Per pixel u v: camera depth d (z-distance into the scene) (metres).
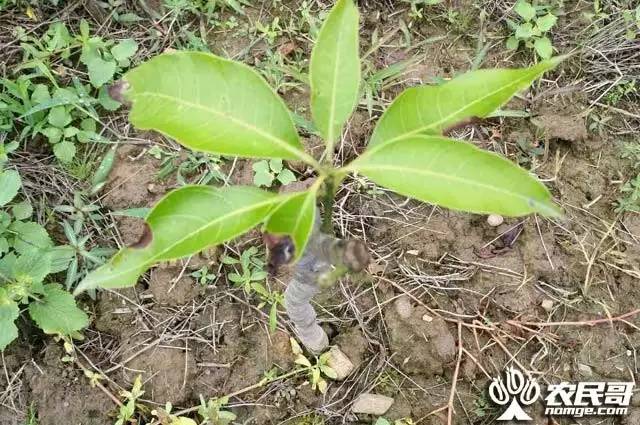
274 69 0.94
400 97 0.45
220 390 0.80
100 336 0.82
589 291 0.87
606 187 0.93
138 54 0.96
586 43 1.01
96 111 0.93
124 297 0.83
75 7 0.98
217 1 1.00
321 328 0.78
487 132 0.95
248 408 0.80
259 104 0.45
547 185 0.93
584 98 0.98
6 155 0.85
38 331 0.82
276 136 0.45
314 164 0.44
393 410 0.81
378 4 1.02
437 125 0.45
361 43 1.00
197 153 0.89
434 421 0.80
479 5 1.03
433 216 0.89
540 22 0.98
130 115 0.43
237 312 0.83
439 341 0.82
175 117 0.44
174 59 0.43
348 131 0.92
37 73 0.92
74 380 0.80
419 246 0.87
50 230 0.86
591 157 0.95
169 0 0.98
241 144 0.44
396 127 0.46
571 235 0.89
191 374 0.80
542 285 0.87
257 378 0.81
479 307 0.85
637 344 0.85
